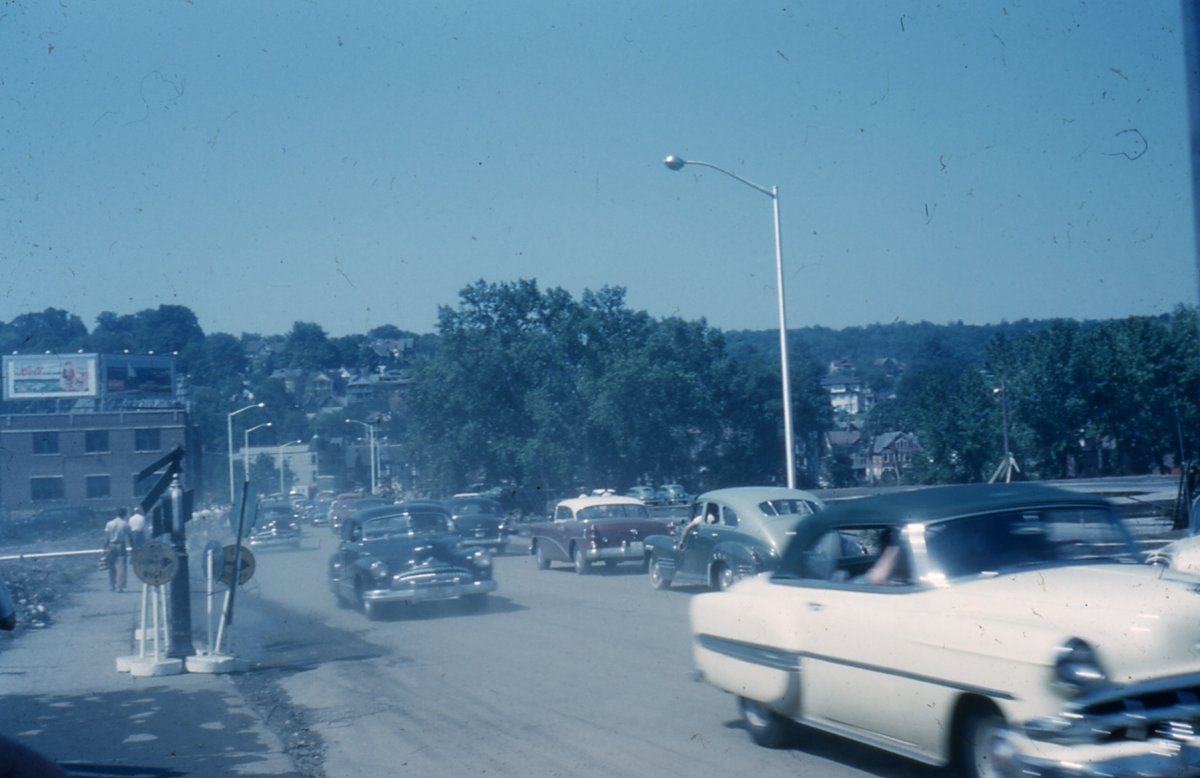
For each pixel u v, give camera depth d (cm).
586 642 1343
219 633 1272
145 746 868
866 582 673
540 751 799
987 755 564
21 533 5528
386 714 968
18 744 323
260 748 852
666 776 715
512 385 5531
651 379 5381
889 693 621
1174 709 513
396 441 9550
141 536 2416
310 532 5719
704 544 1741
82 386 7338
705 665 812
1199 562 861
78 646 1459
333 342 15975
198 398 10369
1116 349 4438
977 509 653
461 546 1777
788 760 738
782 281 2564
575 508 2500
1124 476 4391
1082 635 525
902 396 7819
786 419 2531
